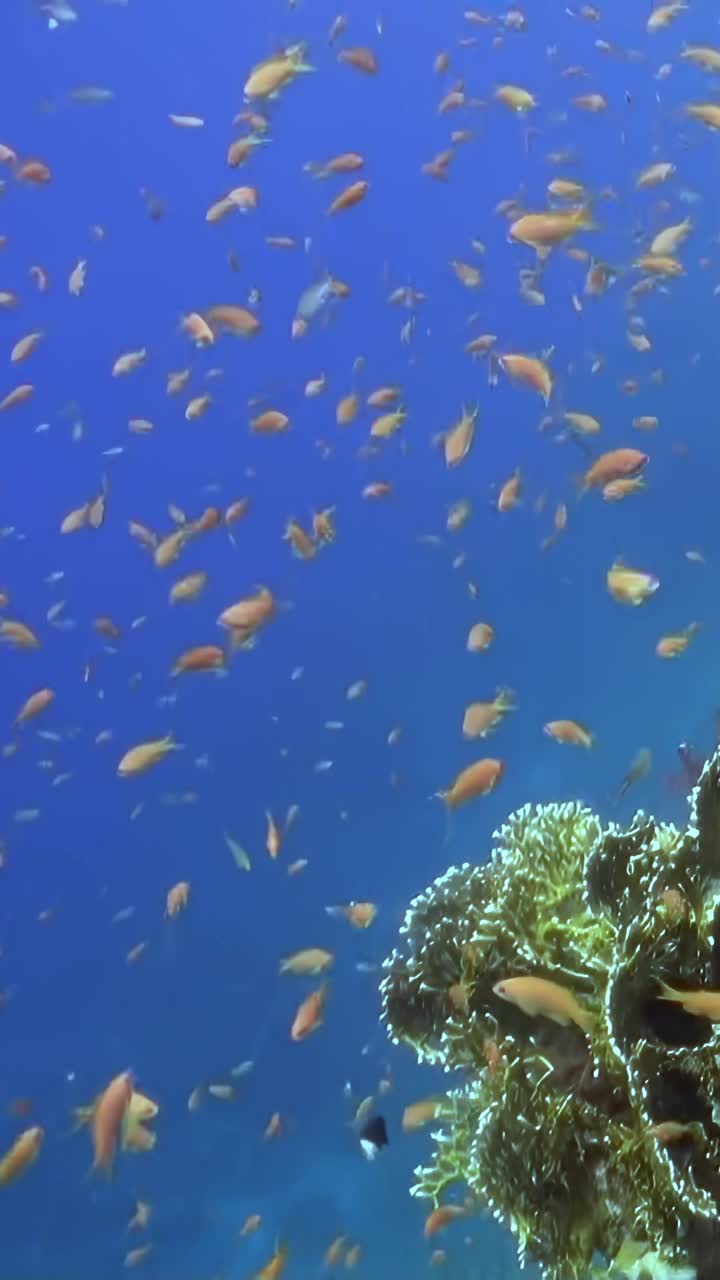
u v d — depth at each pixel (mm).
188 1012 16578
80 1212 11250
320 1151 10805
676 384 27031
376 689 25016
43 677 34969
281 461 35406
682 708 16594
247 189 8234
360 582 32094
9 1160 3932
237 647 6977
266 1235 9852
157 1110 4219
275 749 25031
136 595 38094
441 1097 3486
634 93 28234
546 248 7180
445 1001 3193
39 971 19906
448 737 22891
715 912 2512
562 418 9344
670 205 11633
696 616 21797
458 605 27422
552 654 23844
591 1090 2613
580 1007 2604
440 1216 4168
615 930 2670
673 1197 2385
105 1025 17281
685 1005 2416
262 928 17641
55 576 13453
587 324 27359
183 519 9141
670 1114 2412
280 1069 12242
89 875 26188
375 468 31438
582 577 25734
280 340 37969
